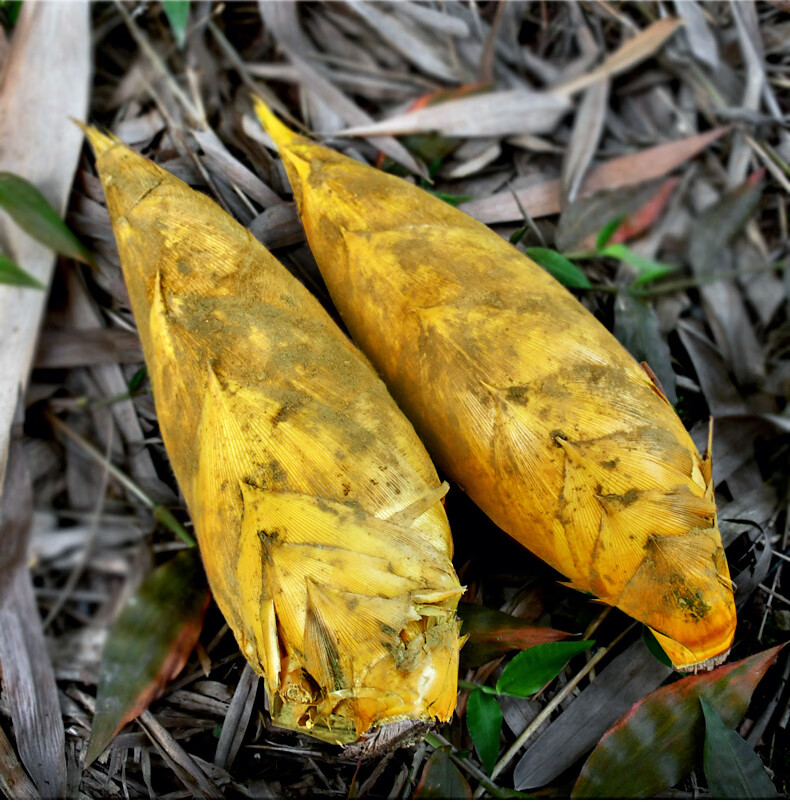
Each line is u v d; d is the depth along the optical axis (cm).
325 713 41
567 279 56
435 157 60
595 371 44
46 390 57
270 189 58
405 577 41
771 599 51
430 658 41
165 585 53
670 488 43
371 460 42
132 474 57
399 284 46
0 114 57
